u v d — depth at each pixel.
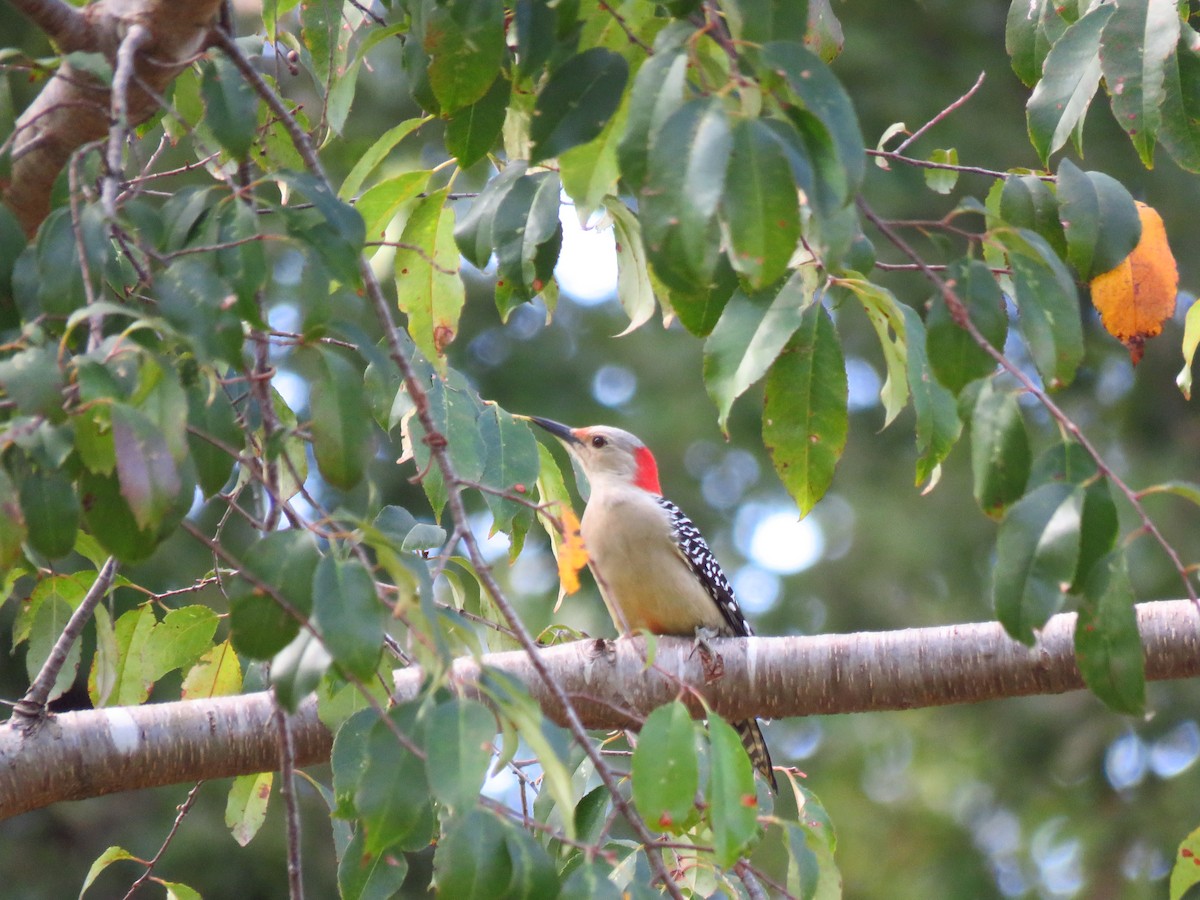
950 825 24.80
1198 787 22.23
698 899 8.71
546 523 8.92
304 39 9.39
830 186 5.25
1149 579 22.67
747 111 5.28
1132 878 22.17
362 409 5.73
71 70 6.90
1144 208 7.86
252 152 8.65
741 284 6.63
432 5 6.93
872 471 25.77
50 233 5.54
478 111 7.29
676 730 5.74
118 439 4.67
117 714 8.66
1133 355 7.78
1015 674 9.20
